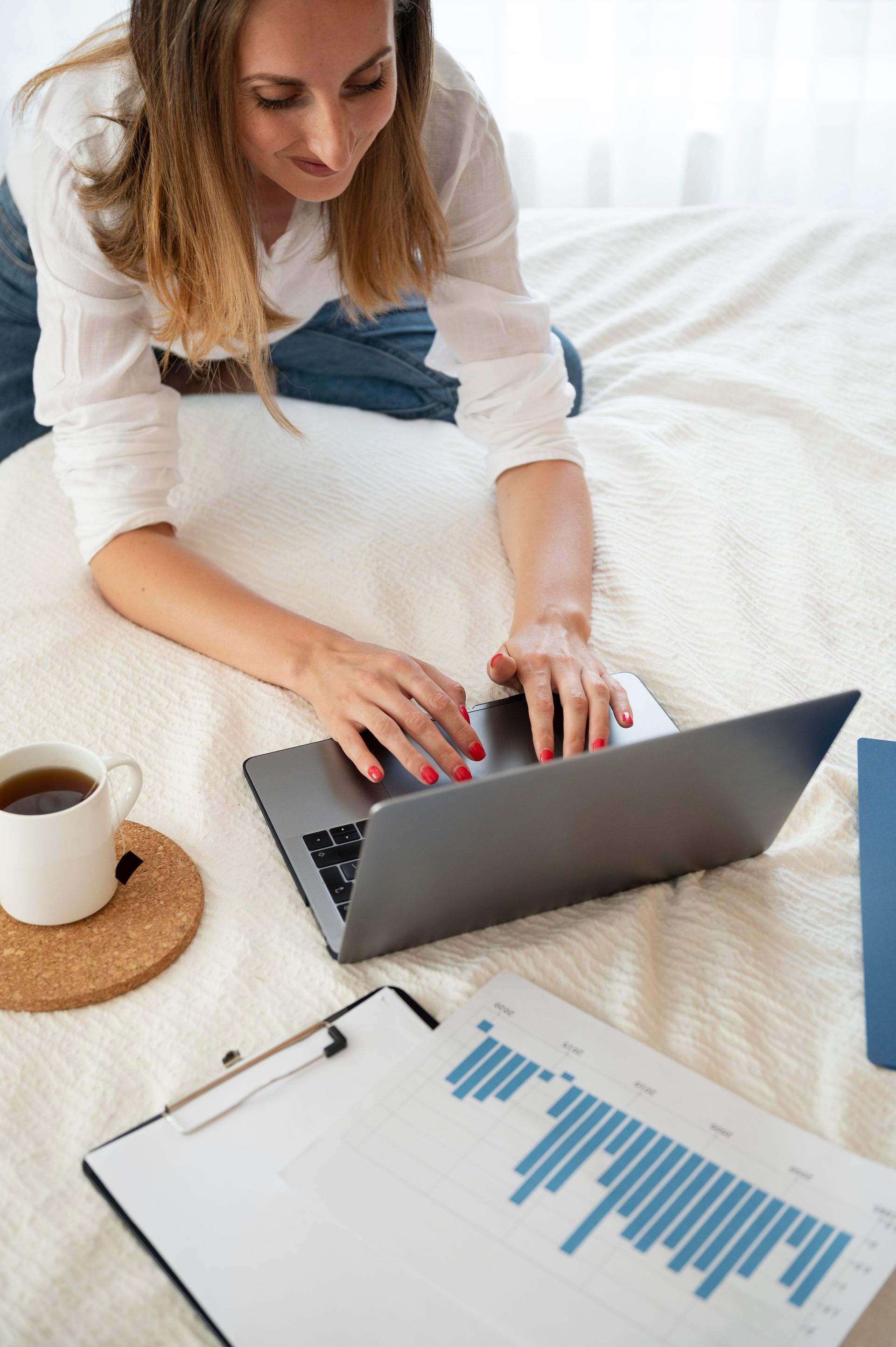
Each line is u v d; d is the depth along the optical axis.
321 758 0.90
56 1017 0.71
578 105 2.60
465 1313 0.54
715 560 1.16
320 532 1.20
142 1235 0.58
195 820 0.86
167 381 1.52
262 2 0.82
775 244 1.79
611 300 1.69
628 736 0.92
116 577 1.08
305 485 1.26
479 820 0.66
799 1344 0.53
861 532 1.22
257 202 1.09
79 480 1.13
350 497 1.25
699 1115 0.64
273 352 1.48
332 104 0.87
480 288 1.24
